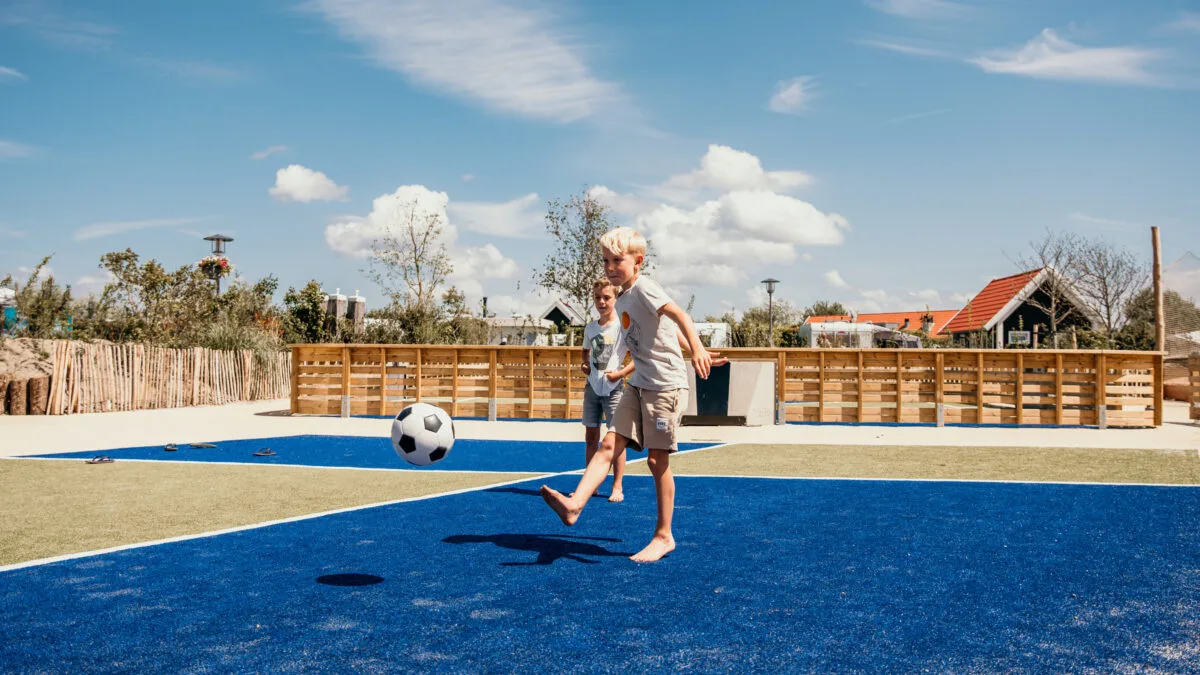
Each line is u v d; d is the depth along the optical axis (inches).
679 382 167.9
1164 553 171.8
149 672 104.0
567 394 542.9
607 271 167.9
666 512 168.9
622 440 168.6
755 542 182.1
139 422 491.2
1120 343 860.0
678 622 124.8
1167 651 112.5
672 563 162.6
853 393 538.9
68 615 126.9
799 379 542.3
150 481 266.5
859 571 156.3
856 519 209.3
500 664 106.9
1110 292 1202.0
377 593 139.6
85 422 484.4
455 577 150.5
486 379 553.0
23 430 431.2
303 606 131.9
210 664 106.6
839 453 366.3
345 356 551.8
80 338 649.0
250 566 157.6
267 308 970.1
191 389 645.9
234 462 317.7
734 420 542.9
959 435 462.3
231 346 719.1
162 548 172.6
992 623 124.7
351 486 260.7
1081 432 485.7
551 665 106.7
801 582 148.2
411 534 188.2
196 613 128.0
